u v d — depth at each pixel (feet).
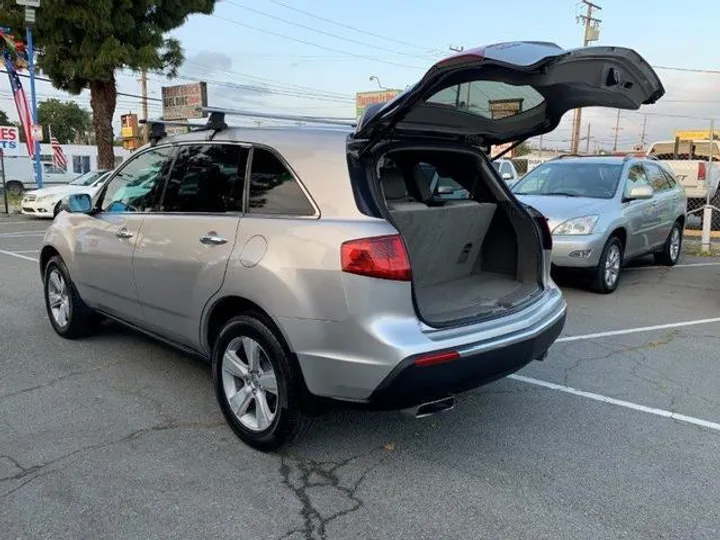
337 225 10.48
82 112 270.87
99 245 15.84
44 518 9.75
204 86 71.82
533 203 27.02
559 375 16.49
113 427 12.96
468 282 14.16
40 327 20.10
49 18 61.62
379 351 10.04
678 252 35.68
